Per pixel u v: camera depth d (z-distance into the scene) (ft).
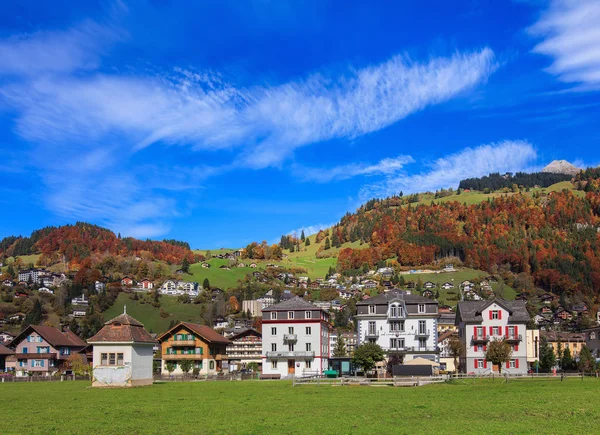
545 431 119.34
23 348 508.53
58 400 202.28
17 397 217.77
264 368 432.25
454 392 218.18
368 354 365.61
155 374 401.90
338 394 218.38
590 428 122.72
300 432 122.72
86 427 133.08
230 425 134.00
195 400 197.98
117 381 274.57
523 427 125.08
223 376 386.93
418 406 167.32
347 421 138.41
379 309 428.97
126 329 279.49
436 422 134.82
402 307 424.05
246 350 654.12
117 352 276.41
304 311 438.81
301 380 306.35
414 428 126.21
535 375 328.08
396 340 422.00
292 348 435.53
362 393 221.46
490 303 419.13
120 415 154.71
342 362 444.14
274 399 199.41
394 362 417.90
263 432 123.24
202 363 450.71
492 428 124.47
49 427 133.39
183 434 122.11
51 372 492.95
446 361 493.77
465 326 419.13
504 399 184.55
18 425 136.98
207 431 125.70
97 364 275.59
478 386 251.60
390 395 209.26
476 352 414.62
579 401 173.47
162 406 177.47
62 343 519.19
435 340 417.49
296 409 165.48
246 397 209.26
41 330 511.81
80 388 273.95
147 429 129.39
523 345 411.13
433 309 423.23
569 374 346.13
